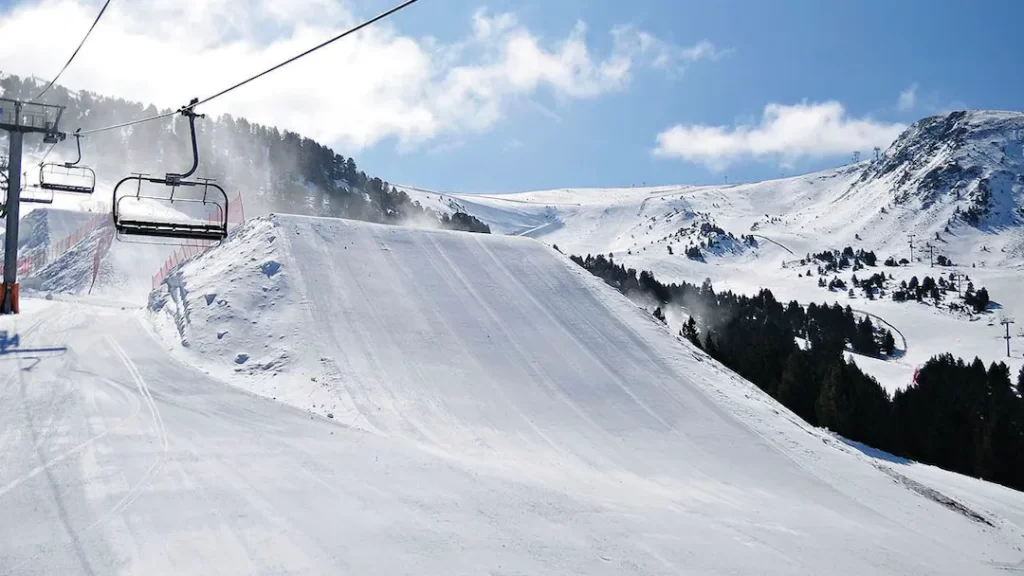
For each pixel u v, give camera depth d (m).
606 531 12.42
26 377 18.05
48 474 11.65
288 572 8.95
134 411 16.20
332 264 29.86
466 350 26.16
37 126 28.45
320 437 16.17
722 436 24.17
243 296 25.84
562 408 23.67
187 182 15.71
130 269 46.28
